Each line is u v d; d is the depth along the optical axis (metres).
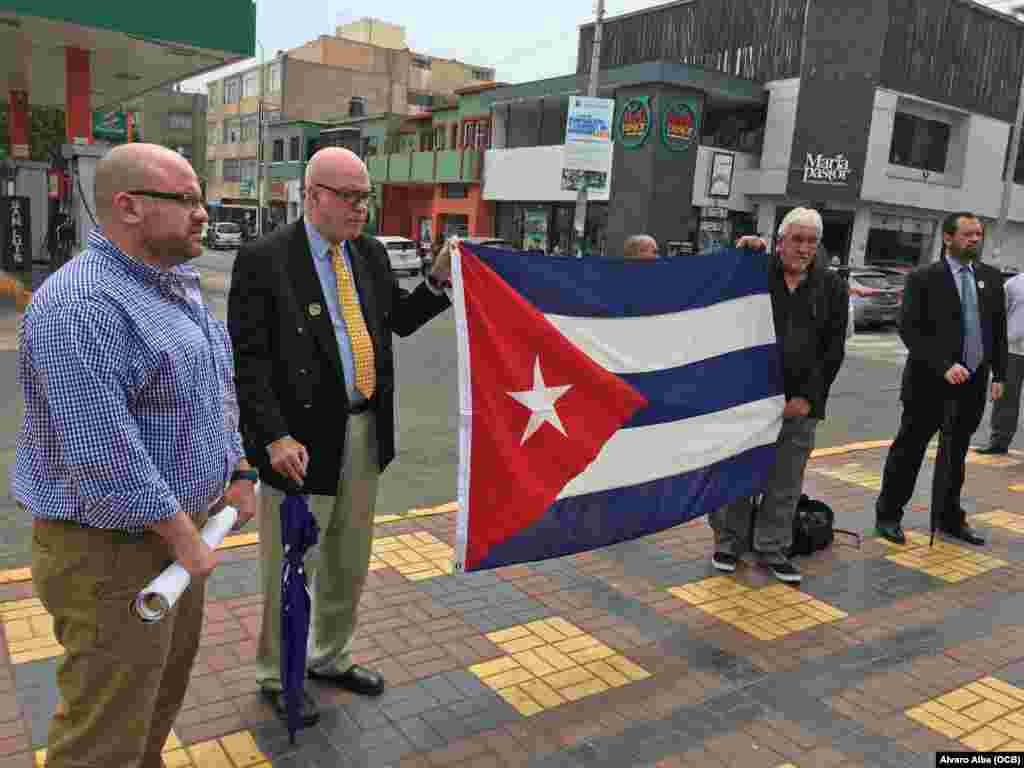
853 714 3.25
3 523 4.68
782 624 4.00
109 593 1.98
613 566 4.60
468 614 3.92
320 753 2.83
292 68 57.47
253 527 4.80
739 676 3.49
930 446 7.72
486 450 3.29
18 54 17.69
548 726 3.07
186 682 2.40
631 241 5.24
